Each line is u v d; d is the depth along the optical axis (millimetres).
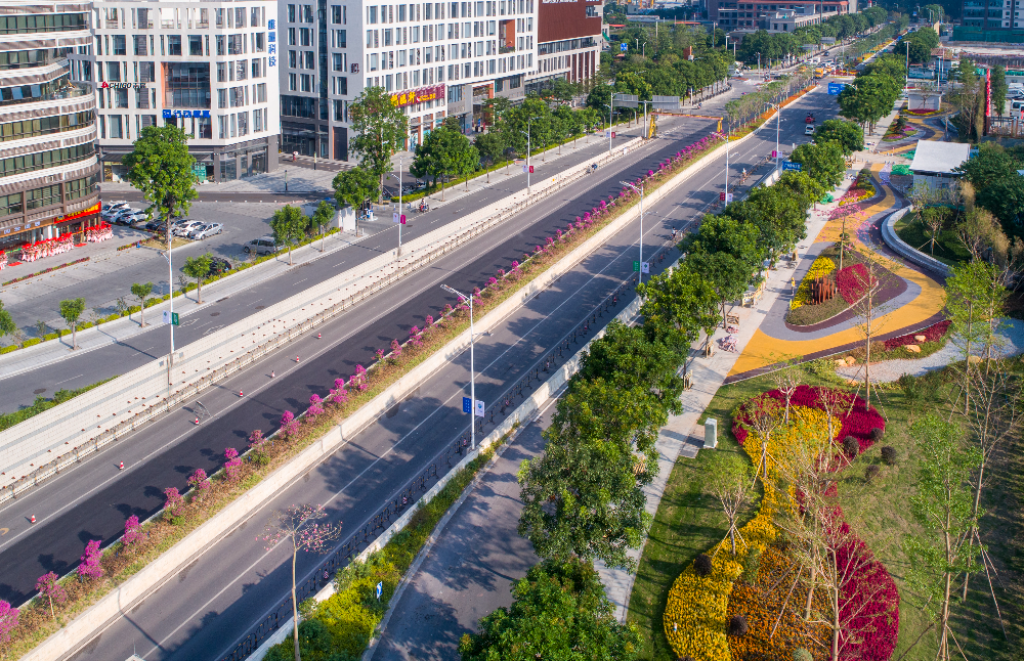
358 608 68375
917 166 183125
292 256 140500
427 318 113875
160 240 144875
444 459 89125
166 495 78188
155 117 172875
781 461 77750
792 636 64750
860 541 73688
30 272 130125
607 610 59969
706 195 183250
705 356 110625
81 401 95000
